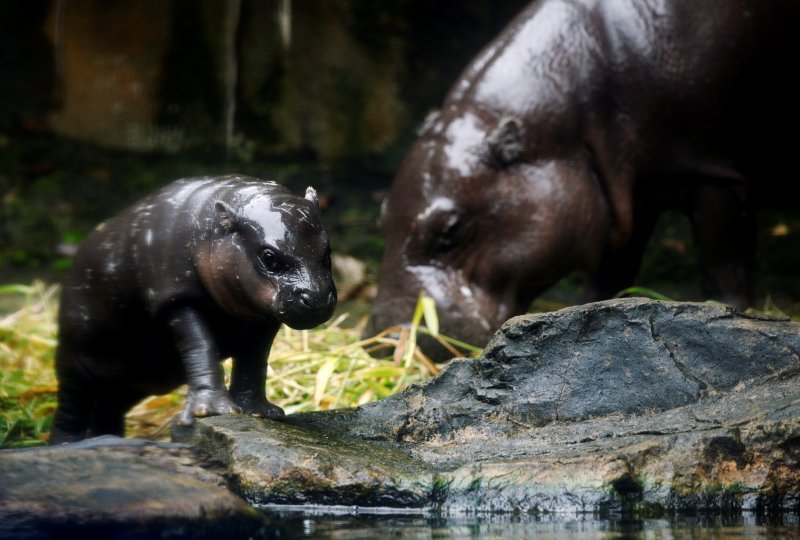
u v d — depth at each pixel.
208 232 8.12
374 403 8.40
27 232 22.56
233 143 26.42
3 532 6.11
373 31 26.23
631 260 15.12
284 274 7.75
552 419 7.99
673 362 8.01
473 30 26.34
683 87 13.49
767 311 15.25
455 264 12.55
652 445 7.25
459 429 8.05
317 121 26.42
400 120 26.31
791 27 13.48
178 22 26.34
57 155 25.67
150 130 26.52
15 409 11.60
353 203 23.88
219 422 7.85
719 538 6.17
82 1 26.34
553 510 7.04
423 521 6.80
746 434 7.30
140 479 6.63
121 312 8.80
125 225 8.69
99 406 9.84
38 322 16.02
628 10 13.67
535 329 8.27
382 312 12.41
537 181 12.77
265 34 26.36
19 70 26.86
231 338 8.63
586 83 13.32
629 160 13.48
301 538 6.28
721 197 13.91
